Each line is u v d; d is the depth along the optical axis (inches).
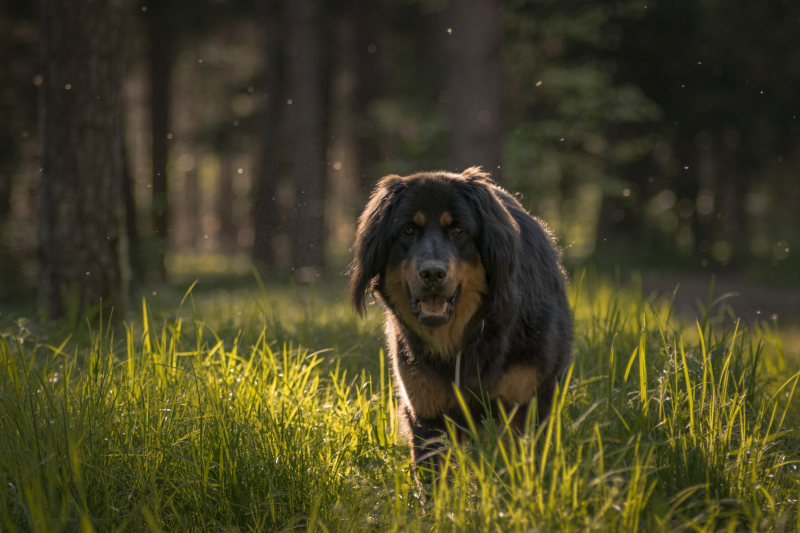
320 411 195.6
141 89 1337.4
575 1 821.9
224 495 154.6
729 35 909.2
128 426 164.4
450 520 136.6
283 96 1021.8
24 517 145.3
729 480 149.9
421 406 182.7
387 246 181.9
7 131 764.6
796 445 175.6
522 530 127.5
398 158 802.8
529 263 189.0
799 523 131.0
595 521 123.7
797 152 1104.2
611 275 816.3
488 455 152.5
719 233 1123.9
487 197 179.5
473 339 178.4
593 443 150.3
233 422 166.1
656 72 906.1
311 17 832.3
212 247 1775.3
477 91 620.7
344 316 315.9
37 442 154.9
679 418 165.5
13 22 824.3
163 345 205.0
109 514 145.6
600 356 224.2
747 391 183.0
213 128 1119.0
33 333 269.3
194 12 963.3
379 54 1030.4
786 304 679.1
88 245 300.8
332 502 159.0
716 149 1013.8
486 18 617.9
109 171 305.3
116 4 302.2
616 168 957.8
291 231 848.9
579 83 784.3
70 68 296.7
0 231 655.8
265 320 275.1
